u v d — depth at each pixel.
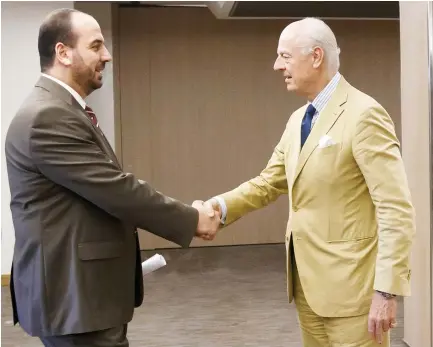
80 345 1.59
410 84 2.98
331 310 1.70
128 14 5.93
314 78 1.72
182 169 6.15
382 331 1.61
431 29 2.68
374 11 5.66
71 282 1.55
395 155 1.60
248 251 6.00
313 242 1.73
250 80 6.14
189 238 1.73
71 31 1.61
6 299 4.38
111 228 1.63
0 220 4.75
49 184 1.55
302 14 5.77
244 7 5.37
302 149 1.73
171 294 4.43
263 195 2.13
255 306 4.08
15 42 4.79
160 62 6.03
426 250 2.86
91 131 1.60
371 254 1.70
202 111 6.12
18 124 1.54
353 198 1.69
